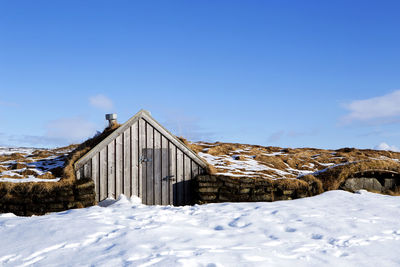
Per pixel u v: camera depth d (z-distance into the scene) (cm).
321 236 845
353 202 1285
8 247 741
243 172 1744
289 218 1016
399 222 991
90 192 1477
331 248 759
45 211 1403
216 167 1772
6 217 1102
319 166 2059
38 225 884
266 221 980
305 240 812
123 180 1595
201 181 1597
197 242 755
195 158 1675
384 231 895
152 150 1641
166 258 639
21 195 1409
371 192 1644
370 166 1828
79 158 1570
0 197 1401
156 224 905
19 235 820
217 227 928
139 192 1609
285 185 1616
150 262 620
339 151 2520
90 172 1559
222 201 1584
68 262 641
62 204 1420
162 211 1112
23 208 1401
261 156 2070
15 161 1820
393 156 2500
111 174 1583
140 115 1628
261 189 1595
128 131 1617
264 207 1173
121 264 618
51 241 762
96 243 745
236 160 1966
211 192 1595
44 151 2230
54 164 1714
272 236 841
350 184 1789
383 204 1255
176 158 1664
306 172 1931
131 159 1612
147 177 1625
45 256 679
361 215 1066
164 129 1655
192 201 1652
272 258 673
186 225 918
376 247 772
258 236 837
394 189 1855
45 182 1440
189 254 671
